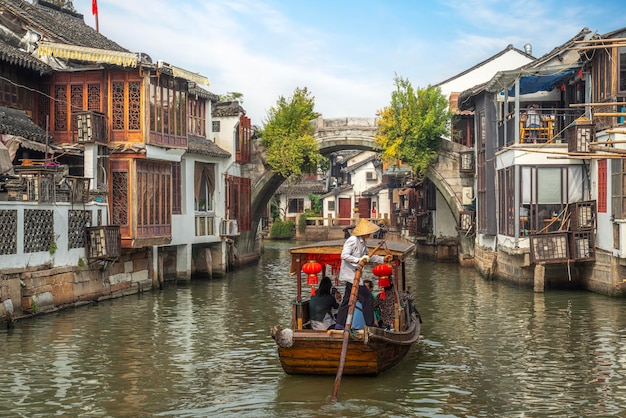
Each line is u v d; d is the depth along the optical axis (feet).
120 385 37.35
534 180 72.49
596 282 69.10
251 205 114.32
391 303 43.80
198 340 49.19
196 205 91.91
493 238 87.51
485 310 61.98
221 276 95.61
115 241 67.15
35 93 72.74
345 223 206.80
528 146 71.97
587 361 42.16
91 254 65.41
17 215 54.70
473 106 100.37
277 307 65.21
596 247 68.64
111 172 71.15
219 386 37.06
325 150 123.75
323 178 237.45
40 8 88.89
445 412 32.65
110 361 42.65
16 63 67.67
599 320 55.21
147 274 77.97
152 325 55.01
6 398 34.96
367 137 117.39
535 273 70.69
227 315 60.29
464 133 118.32
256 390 36.22
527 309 61.62
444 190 109.40
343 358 34.73
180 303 67.41
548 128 74.08
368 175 214.69
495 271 86.07
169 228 78.33
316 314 40.29
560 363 41.78
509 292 73.56
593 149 41.86
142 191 72.49
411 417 31.96
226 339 49.60
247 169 115.65
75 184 63.05
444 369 40.50
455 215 108.88
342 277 38.58
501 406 33.55
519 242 72.74
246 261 111.45
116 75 71.31
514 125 74.23
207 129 98.84
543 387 36.73
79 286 64.13
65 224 61.72
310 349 37.29
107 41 91.56
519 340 48.57
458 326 54.34
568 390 36.17
